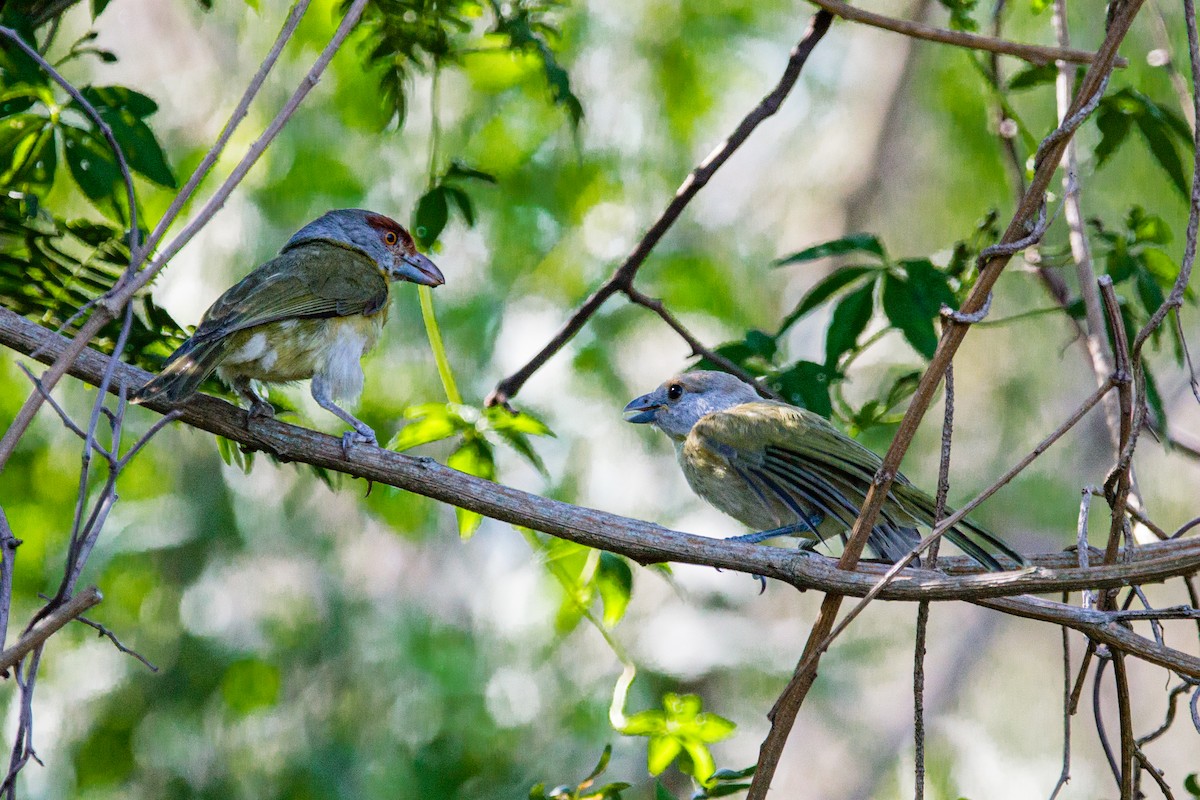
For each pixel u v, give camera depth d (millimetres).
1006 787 15797
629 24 14117
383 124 8664
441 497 6109
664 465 14359
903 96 14773
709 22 14086
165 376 6207
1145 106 8148
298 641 13672
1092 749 16375
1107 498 5836
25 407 4977
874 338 7906
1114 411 7211
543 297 14219
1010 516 15109
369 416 12969
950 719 15969
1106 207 13211
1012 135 8750
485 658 13820
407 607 14305
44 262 6879
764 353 8344
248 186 12461
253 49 12594
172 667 13203
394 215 12984
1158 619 5383
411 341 13367
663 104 14141
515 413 8203
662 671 14000
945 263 9992
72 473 12344
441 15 8336
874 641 15477
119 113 6898
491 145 13602
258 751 13188
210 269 12297
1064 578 5238
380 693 13539
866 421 8500
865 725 15523
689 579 14750
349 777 12891
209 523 13367
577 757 13211
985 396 15484
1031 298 14906
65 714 13055
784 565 5707
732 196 14992
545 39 8914
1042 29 12484
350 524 14773
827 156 14969
